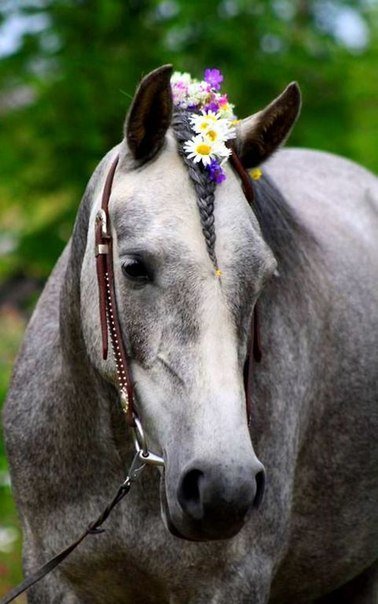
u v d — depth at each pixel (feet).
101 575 26.27
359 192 34.53
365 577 33.09
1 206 58.13
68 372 25.79
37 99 51.62
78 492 25.95
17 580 43.24
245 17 53.52
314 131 53.88
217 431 20.95
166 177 22.61
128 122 22.91
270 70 53.06
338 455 29.04
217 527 20.92
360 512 30.04
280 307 26.94
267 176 28.60
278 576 29.17
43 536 26.63
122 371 22.76
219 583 25.70
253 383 26.03
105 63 51.13
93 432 25.50
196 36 52.75
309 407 28.04
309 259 28.78
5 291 73.41
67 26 52.26
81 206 25.23
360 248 31.73
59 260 29.63
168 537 25.39
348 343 29.37
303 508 28.73
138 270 22.18
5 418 27.58
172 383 21.84
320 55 55.83
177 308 21.77
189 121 23.41
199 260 21.75
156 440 22.40
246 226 22.27
